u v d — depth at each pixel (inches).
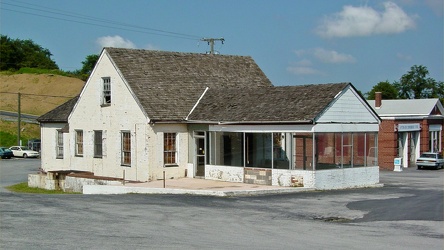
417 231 634.8
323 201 921.5
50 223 644.1
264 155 1164.5
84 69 6013.8
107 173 1350.9
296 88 1242.6
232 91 1348.4
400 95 4407.0
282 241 563.2
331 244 550.0
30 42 6978.4
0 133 3304.6
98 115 1375.5
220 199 927.7
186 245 529.0
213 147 1253.1
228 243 545.6
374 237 593.3
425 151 2210.9
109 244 526.3
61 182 1393.9
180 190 1022.4
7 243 526.0
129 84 1283.2
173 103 1305.4
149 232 597.3
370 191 1124.5
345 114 1171.9
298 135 1115.9
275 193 1037.8
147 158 1234.6
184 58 1472.7
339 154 1163.9
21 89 4771.2
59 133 1581.0
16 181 1608.0
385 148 2023.9
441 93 4392.2
